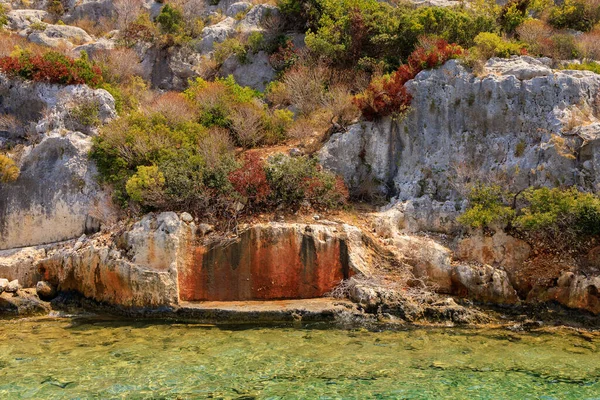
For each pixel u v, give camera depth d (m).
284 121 18.58
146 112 18.67
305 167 15.38
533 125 15.11
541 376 9.51
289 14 24.78
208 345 11.13
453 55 16.72
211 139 16.31
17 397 8.67
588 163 14.02
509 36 20.75
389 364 10.04
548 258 13.47
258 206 14.95
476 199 14.42
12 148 18.02
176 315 13.17
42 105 18.66
